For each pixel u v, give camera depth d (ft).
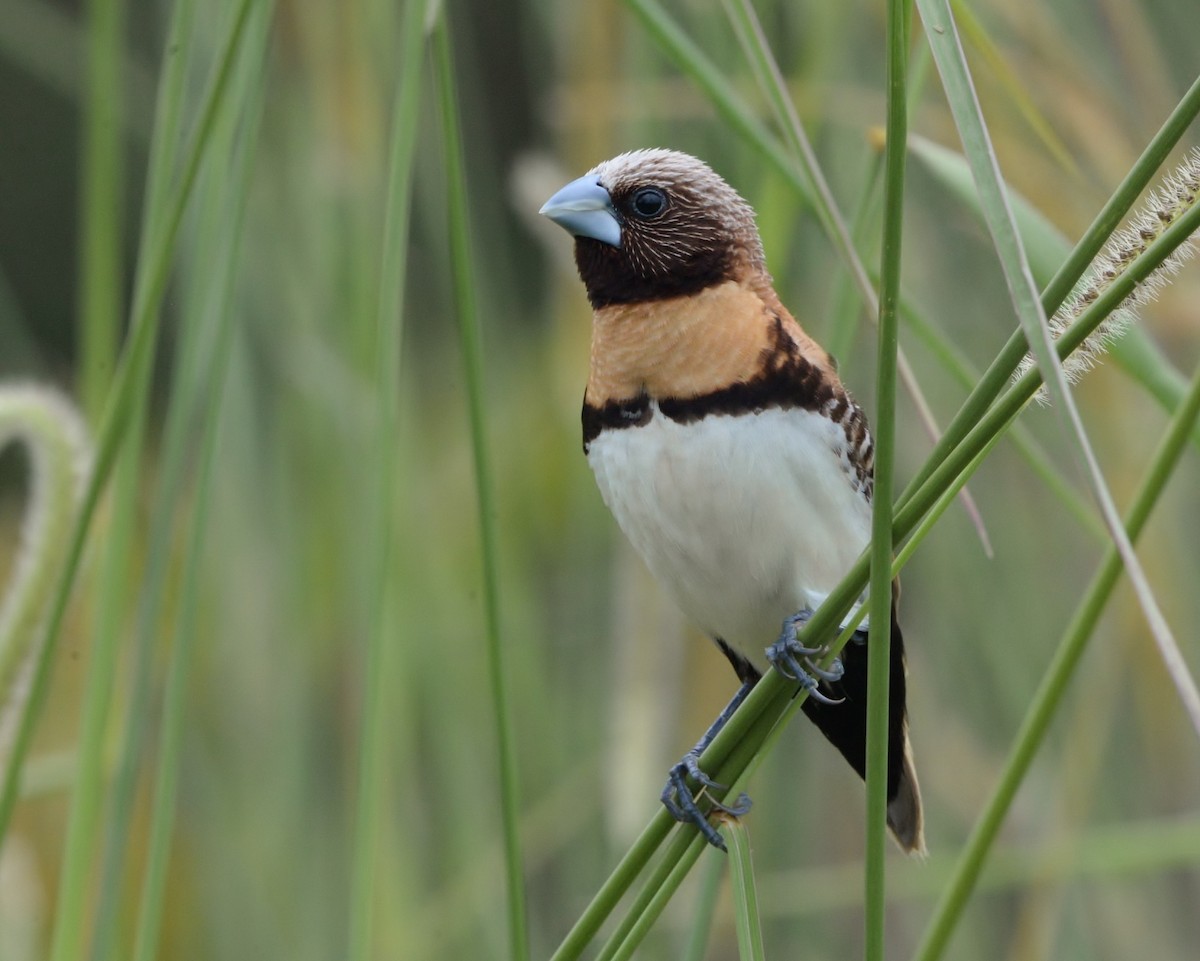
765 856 30.83
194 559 19.75
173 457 19.65
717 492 22.53
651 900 17.38
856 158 28.50
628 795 26.71
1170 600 30.89
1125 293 13.21
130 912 29.94
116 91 22.31
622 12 27.78
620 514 23.75
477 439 18.65
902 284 27.35
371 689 19.35
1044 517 31.81
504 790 18.52
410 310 31.35
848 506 22.88
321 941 28.76
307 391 28.35
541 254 35.32
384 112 27.96
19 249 54.29
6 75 52.39
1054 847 28.22
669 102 27.68
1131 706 32.01
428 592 30.42
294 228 28.22
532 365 32.71
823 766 32.50
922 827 23.02
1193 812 31.53
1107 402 30.89
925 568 32.04
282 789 28.94
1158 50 28.50
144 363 18.99
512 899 18.42
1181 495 31.07
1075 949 32.14
